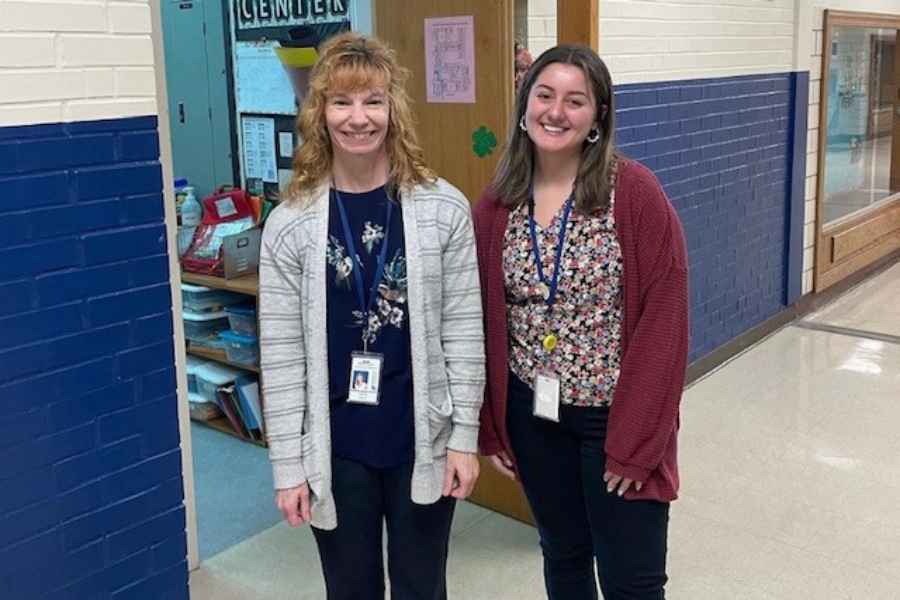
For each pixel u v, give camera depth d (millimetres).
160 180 2406
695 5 4484
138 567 2523
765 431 4094
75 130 2219
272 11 4188
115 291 2350
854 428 4109
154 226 2408
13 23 2088
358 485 1918
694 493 3516
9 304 2154
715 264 4922
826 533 3201
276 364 1855
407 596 2018
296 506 1863
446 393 1922
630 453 1896
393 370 1856
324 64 1778
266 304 1854
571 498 2105
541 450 2059
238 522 3420
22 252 2160
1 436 2184
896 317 5938
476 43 3018
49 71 2160
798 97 5539
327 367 1854
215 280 4098
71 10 2184
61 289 2244
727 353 5105
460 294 1905
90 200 2270
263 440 4117
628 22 4023
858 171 6641
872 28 6457
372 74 1745
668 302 1855
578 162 1908
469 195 3148
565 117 1830
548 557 2215
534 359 1983
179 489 2586
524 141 1961
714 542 3156
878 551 3078
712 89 4719
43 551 2311
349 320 1837
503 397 2045
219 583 2988
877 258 7012
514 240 1963
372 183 1845
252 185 4559
